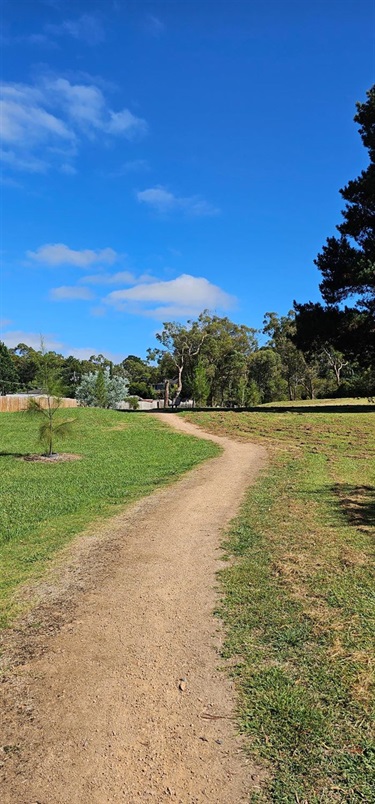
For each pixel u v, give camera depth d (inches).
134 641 159.3
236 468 512.7
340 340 1087.0
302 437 752.3
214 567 225.9
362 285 1026.1
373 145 1067.9
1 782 101.0
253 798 96.2
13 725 118.9
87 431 866.1
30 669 143.9
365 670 137.3
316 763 104.7
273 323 2753.4
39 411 605.3
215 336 2546.8
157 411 1304.1
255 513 320.2
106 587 206.4
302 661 143.5
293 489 390.0
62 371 625.3
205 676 138.2
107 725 118.5
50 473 497.4
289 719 118.3
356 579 203.5
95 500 377.7
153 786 99.7
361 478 435.2
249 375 2748.5
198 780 101.0
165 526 301.0
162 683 135.5
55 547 264.1
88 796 97.4
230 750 109.3
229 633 162.1
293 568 216.8
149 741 112.7
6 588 207.2
